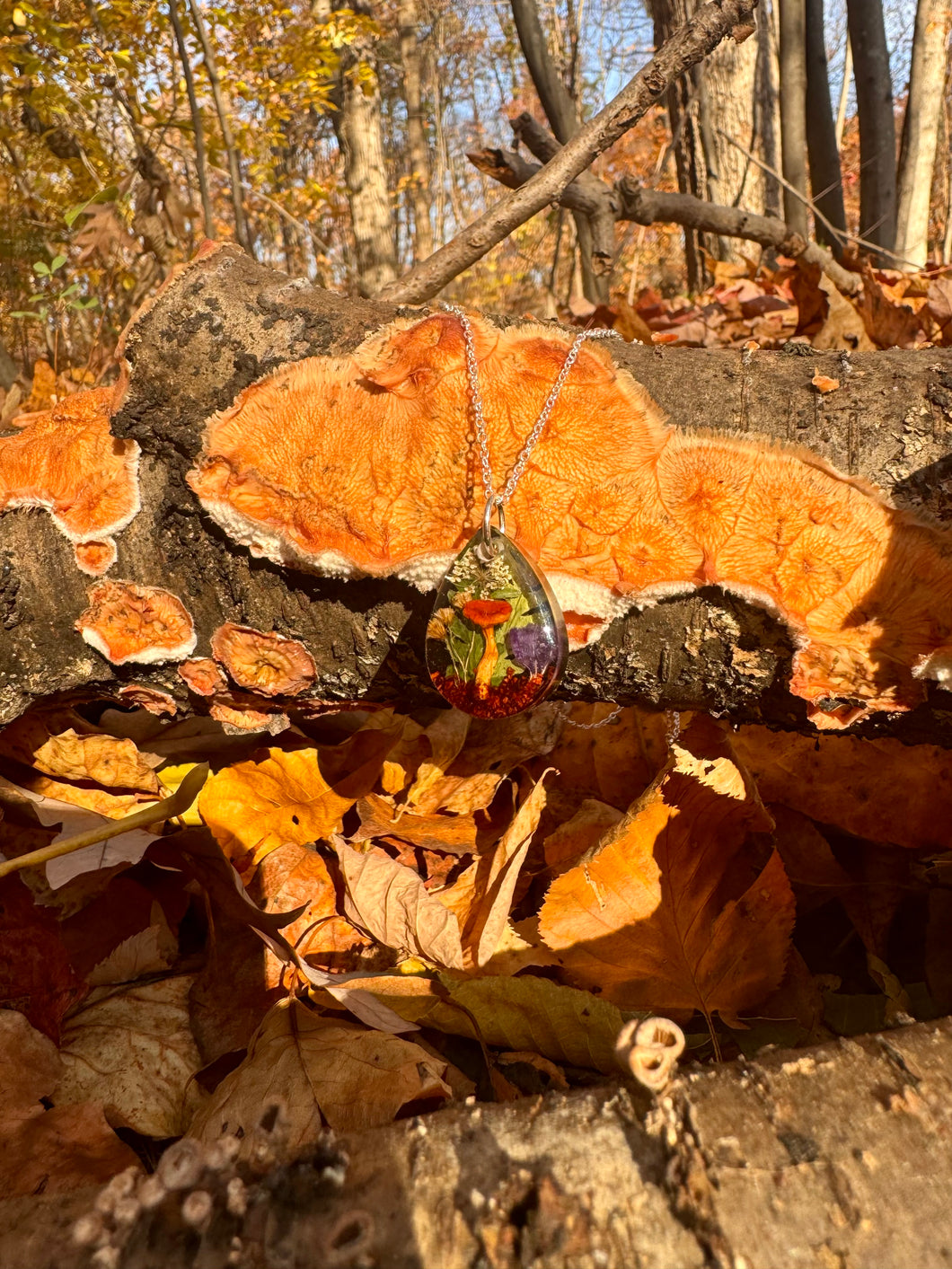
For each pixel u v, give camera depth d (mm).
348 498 166
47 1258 92
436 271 315
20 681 185
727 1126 101
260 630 182
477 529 166
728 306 439
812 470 155
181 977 182
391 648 182
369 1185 97
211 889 192
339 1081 148
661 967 179
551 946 177
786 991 182
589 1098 107
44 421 181
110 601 181
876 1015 180
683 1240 91
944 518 160
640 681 180
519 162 399
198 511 173
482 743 221
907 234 625
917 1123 102
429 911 177
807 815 213
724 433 158
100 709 243
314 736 234
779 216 661
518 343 162
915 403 164
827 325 376
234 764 205
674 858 178
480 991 172
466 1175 98
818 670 163
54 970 175
